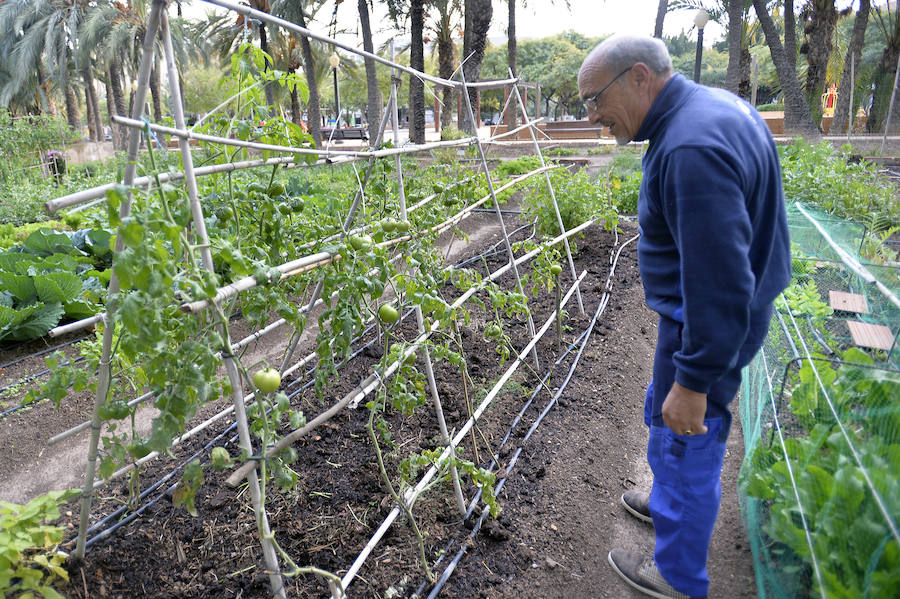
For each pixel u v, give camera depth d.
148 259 1.64
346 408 3.74
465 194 4.49
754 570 2.65
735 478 3.34
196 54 28.59
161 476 3.21
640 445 3.65
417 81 18.22
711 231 1.78
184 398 1.90
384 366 2.59
